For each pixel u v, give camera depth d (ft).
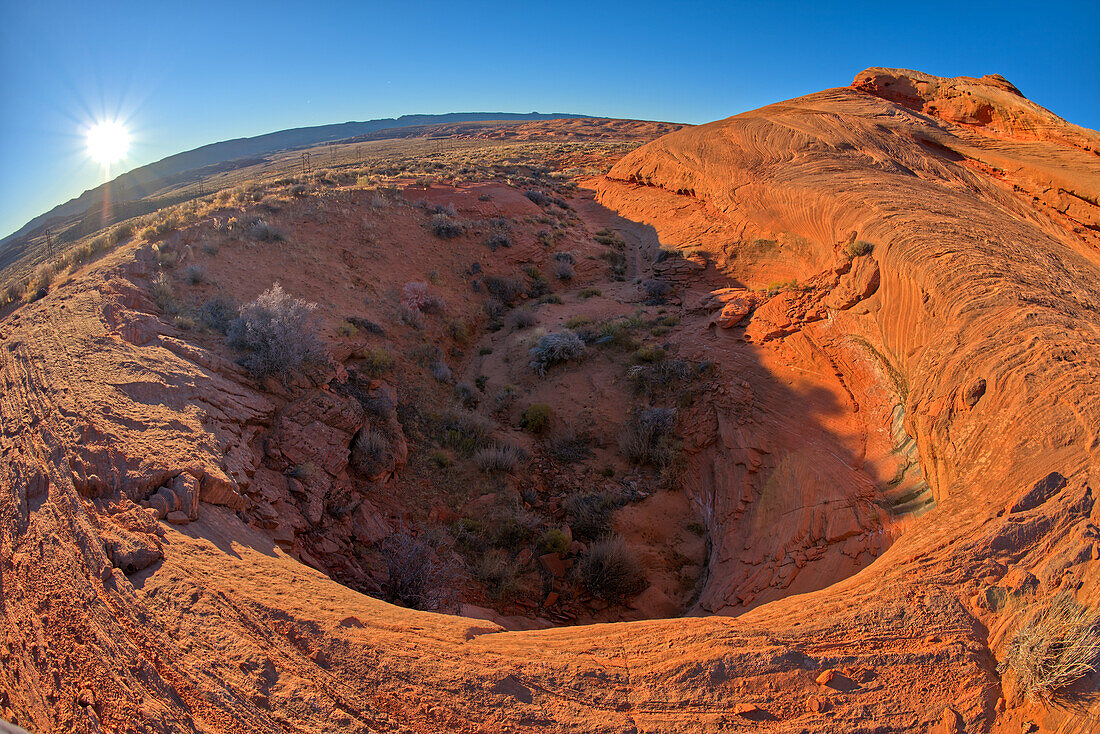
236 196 76.64
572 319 67.92
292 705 15.38
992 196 75.41
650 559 37.19
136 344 36.47
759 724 16.03
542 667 17.87
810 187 72.74
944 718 16.03
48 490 22.61
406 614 20.62
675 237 90.58
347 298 59.67
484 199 95.14
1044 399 26.73
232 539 22.94
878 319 46.91
